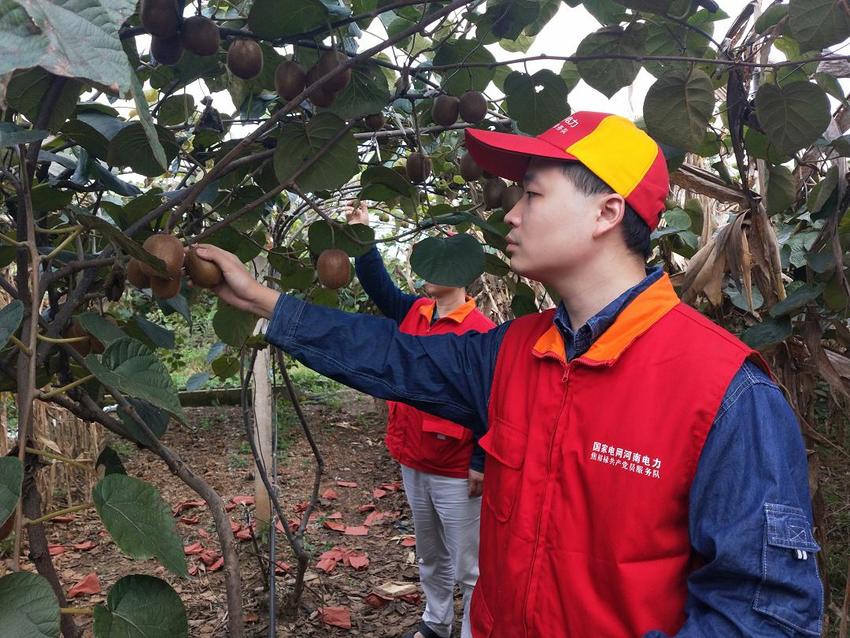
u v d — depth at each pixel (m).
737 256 2.27
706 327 1.14
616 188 1.18
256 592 3.44
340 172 1.54
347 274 1.60
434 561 3.03
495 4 1.71
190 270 1.42
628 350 1.15
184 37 1.27
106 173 1.64
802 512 1.02
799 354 2.32
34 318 0.98
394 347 1.51
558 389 1.22
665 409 1.09
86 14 0.59
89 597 3.31
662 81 1.58
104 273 1.65
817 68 1.93
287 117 1.67
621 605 1.09
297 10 1.35
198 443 5.80
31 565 3.59
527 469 1.22
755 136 1.98
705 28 1.88
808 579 0.99
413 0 1.36
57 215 1.84
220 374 3.03
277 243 2.55
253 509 4.50
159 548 0.90
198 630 3.15
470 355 1.49
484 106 1.79
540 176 1.23
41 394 0.98
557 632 1.16
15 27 0.57
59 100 1.21
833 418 3.29
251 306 1.50
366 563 3.82
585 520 1.14
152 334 1.80
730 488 1.03
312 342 1.49
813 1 1.29
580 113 1.28
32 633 0.75
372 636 3.19
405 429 2.94
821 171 2.41
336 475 5.31
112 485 0.92
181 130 1.97
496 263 2.02
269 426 3.72
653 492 1.08
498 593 1.27
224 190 1.86
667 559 1.09
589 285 1.24
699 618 1.02
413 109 1.85
